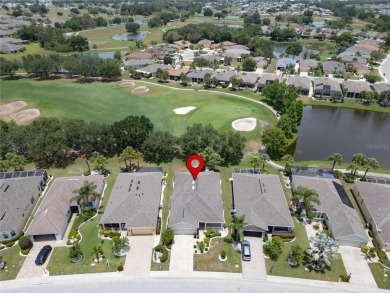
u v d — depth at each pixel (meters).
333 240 52.34
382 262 53.59
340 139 100.50
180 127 103.06
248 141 93.94
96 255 52.78
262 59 181.62
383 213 60.03
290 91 118.88
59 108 119.25
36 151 77.31
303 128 108.25
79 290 48.66
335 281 50.50
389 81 151.62
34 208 66.31
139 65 171.75
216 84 144.62
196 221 58.81
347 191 71.69
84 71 151.00
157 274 51.25
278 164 84.00
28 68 152.25
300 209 64.12
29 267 52.38
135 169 79.50
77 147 88.56
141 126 85.50
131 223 58.09
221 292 48.47
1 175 72.00
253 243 57.34
